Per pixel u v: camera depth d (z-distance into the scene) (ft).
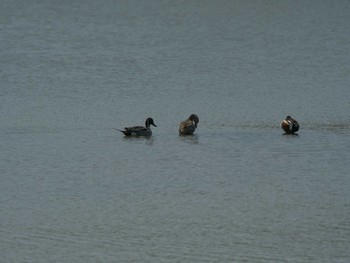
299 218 92.43
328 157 116.98
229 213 94.27
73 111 151.23
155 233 88.43
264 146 123.54
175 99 162.09
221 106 154.81
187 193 101.81
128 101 160.35
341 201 98.07
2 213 95.09
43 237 87.61
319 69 194.59
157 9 299.79
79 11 296.10
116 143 126.82
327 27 258.57
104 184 105.91
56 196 101.30
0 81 183.73
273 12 288.51
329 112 148.46
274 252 83.10
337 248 83.87
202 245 84.99
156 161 116.26
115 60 209.46
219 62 205.26
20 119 144.77
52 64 204.54
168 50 224.33
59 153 121.19
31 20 277.64
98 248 84.53
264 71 192.95
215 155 118.83
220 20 275.80
